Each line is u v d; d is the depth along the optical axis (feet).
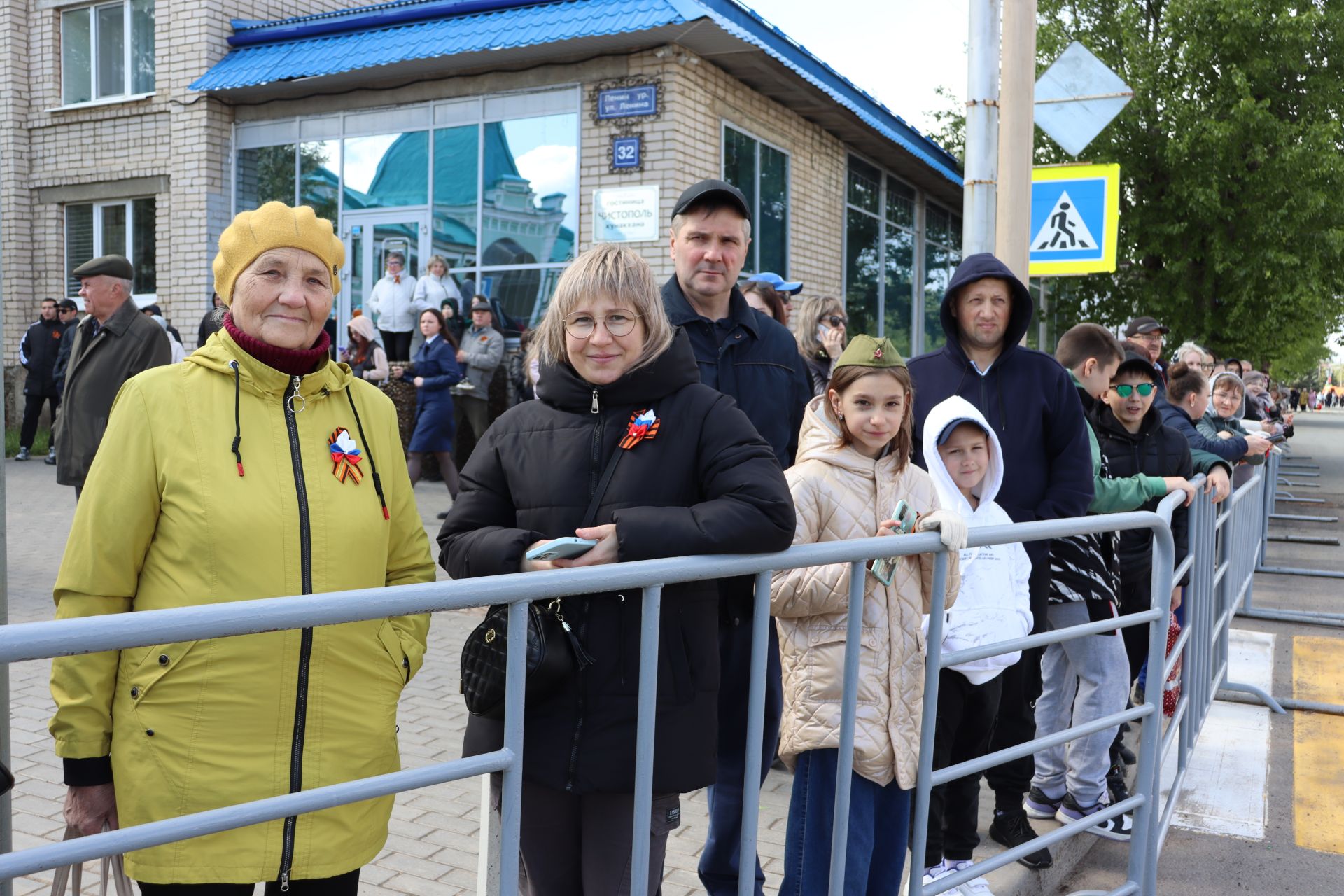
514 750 5.61
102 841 4.23
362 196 37.81
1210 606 15.30
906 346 51.98
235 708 5.89
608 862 6.98
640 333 7.10
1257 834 12.75
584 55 33.24
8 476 36.76
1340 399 288.10
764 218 37.88
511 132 34.81
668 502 6.98
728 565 6.48
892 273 49.73
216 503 6.00
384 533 6.70
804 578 8.10
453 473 30.12
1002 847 11.37
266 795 5.94
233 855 5.87
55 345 41.65
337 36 37.35
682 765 6.82
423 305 34.73
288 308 6.28
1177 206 57.82
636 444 7.05
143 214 42.55
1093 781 12.00
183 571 6.00
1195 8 56.80
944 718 9.87
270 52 38.19
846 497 8.67
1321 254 57.36
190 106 39.58
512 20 32.86
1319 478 59.57
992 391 11.66
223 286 6.36
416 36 34.22
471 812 11.29
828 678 8.23
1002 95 17.62
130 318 17.89
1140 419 13.83
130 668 5.91
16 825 10.44
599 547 6.47
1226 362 46.03
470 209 35.86
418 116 36.40
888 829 8.59
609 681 6.75
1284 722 16.65
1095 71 19.11
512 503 7.45
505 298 35.53
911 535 7.70
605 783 6.70
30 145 44.47
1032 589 11.28
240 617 4.41
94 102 42.37
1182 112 56.24
